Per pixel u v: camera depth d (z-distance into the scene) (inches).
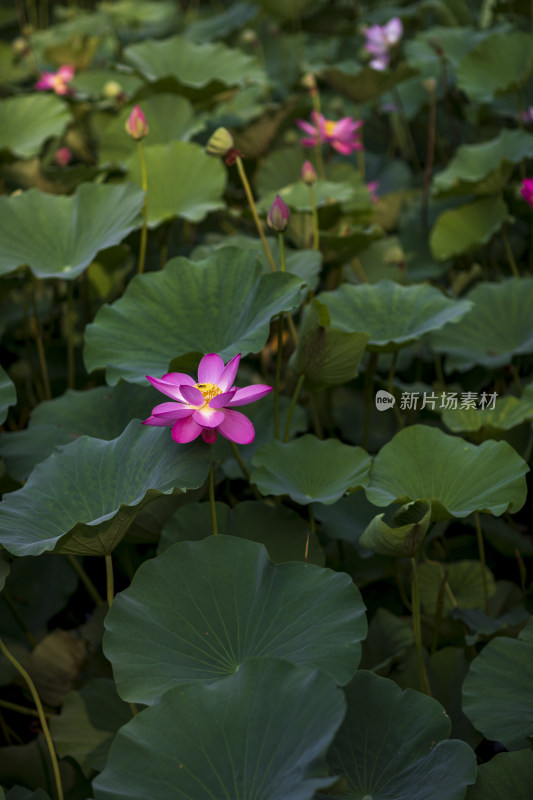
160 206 176.7
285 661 131.0
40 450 153.4
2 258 161.5
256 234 187.8
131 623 135.9
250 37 231.6
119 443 143.2
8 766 144.5
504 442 143.8
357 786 134.4
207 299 151.9
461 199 195.0
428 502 137.7
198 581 137.6
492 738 136.8
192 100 202.2
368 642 150.9
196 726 130.0
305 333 149.6
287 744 128.0
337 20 268.8
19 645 154.9
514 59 201.8
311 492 147.1
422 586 157.4
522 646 140.5
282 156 198.2
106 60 281.4
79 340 180.9
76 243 163.9
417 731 135.9
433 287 159.3
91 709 145.6
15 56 261.1
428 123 227.5
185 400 137.3
